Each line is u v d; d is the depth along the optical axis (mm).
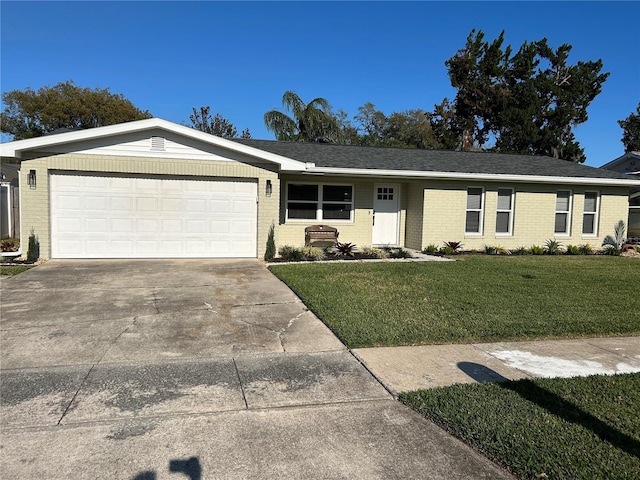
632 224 21609
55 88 38125
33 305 6496
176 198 11281
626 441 3000
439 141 38406
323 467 2734
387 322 5789
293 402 3598
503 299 7230
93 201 10820
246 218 11750
